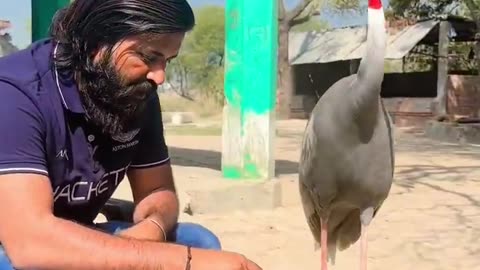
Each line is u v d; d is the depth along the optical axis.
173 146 13.57
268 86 6.89
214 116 33.41
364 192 2.96
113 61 1.82
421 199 7.72
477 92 23.75
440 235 5.96
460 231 6.12
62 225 1.77
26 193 1.77
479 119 19.70
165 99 38.81
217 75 38.78
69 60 1.89
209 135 17.86
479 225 6.36
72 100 1.91
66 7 1.96
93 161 2.03
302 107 29.53
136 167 2.34
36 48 1.96
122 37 1.79
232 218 6.32
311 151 2.96
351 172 2.88
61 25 1.91
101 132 2.00
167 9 1.78
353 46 27.25
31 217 1.75
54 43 1.95
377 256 5.27
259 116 6.92
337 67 29.19
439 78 23.36
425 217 6.71
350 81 2.83
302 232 5.82
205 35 39.47
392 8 28.31
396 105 24.55
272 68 6.92
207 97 38.62
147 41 1.80
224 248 5.27
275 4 6.82
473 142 16.98
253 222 6.17
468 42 25.89
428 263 5.11
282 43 28.61
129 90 1.87
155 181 2.36
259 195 6.68
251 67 6.93
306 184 3.11
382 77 2.70
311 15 28.59
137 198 2.37
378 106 2.75
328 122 2.82
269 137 6.93
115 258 1.75
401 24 26.05
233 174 7.10
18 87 1.84
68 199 2.05
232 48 6.98
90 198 2.10
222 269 1.83
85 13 1.84
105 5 1.79
